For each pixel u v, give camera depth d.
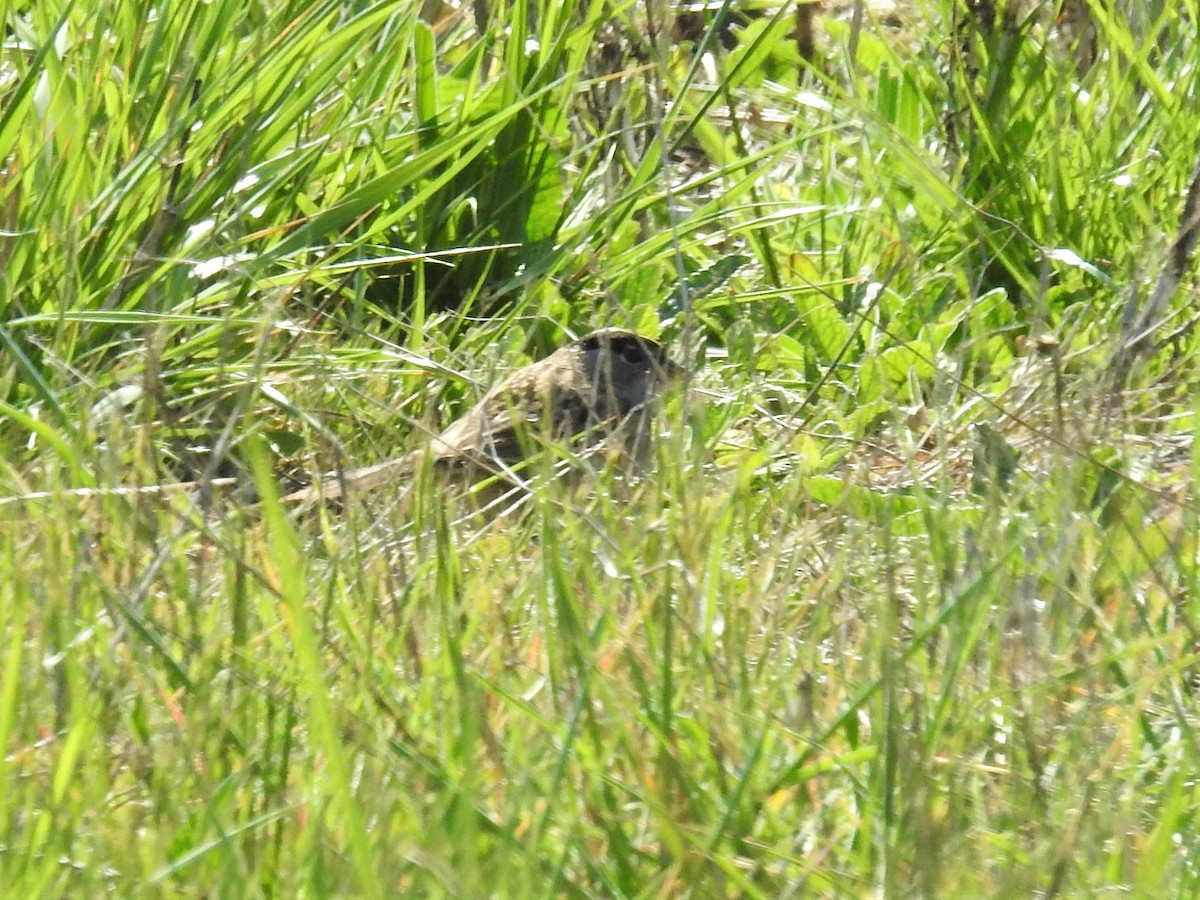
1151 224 9.11
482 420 7.67
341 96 9.26
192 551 5.76
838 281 9.20
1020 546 5.57
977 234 9.90
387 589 5.54
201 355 8.02
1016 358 9.12
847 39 11.28
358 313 8.67
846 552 5.66
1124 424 6.87
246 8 9.01
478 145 8.99
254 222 8.79
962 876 4.20
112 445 5.62
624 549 5.24
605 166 9.89
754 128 11.24
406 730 4.61
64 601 4.79
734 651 5.09
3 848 4.16
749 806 4.48
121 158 8.31
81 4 8.77
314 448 6.84
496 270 9.73
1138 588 5.91
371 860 3.99
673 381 7.64
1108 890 4.29
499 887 4.02
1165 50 11.69
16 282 7.78
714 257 10.48
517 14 9.57
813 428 8.12
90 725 4.46
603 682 4.64
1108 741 4.93
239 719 4.73
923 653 5.19
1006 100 10.23
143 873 4.02
